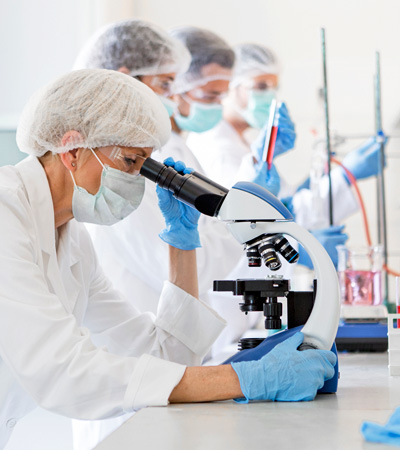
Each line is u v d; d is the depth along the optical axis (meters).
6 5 4.30
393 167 3.98
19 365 1.30
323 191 3.67
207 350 1.78
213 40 3.39
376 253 2.59
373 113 4.08
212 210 1.45
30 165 1.58
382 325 2.43
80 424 2.29
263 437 0.99
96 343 1.92
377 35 4.17
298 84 4.14
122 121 1.59
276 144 2.88
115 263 2.46
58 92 1.60
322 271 1.43
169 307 1.78
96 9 4.22
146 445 0.95
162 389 1.27
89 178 1.60
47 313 1.32
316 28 4.22
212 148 3.88
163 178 1.53
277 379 1.29
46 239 1.54
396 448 0.92
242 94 4.05
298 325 1.50
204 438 0.99
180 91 3.39
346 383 1.56
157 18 4.35
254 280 1.44
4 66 4.30
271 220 1.42
